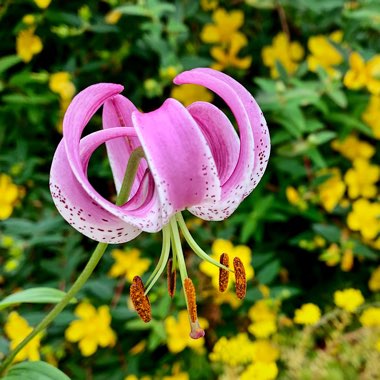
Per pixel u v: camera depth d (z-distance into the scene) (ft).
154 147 0.33
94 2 0.75
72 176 0.35
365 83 0.73
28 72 0.72
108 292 0.65
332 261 0.73
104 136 0.35
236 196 0.37
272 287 0.74
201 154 0.33
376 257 0.73
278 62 0.72
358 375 0.65
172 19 0.72
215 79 0.35
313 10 0.75
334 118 0.75
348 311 0.67
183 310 0.68
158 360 0.72
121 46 0.75
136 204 0.36
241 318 0.71
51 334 0.67
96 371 0.69
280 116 0.71
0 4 0.74
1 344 0.63
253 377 0.64
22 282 0.71
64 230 0.71
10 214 0.73
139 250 0.71
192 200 0.35
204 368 0.68
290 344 0.67
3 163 0.74
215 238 0.70
